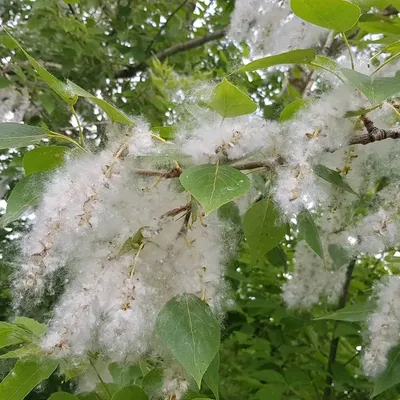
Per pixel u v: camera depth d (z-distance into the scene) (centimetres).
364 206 67
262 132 48
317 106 50
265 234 55
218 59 149
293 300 84
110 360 50
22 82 117
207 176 39
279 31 78
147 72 148
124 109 129
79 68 136
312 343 97
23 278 40
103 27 141
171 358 45
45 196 42
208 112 50
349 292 101
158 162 46
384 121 55
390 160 58
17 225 72
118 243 44
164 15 150
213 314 43
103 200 41
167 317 41
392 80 42
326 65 49
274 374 83
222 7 145
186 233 45
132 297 40
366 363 52
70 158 44
